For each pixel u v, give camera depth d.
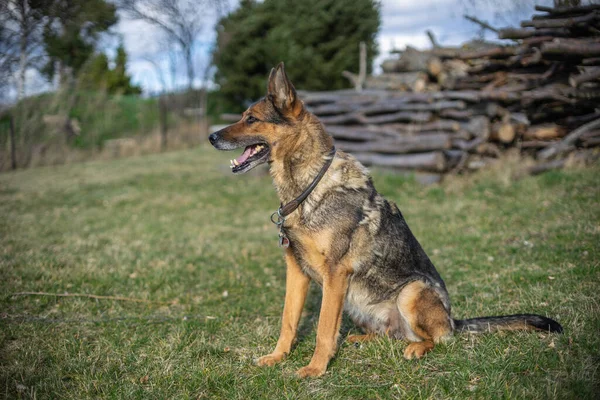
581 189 7.59
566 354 3.14
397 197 9.15
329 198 3.42
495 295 4.54
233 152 19.03
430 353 3.39
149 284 5.39
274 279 5.70
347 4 27.56
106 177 13.76
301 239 3.42
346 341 3.81
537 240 5.86
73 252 6.54
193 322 4.33
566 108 9.91
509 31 9.05
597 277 4.47
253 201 10.34
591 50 8.12
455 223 7.19
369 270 3.51
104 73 27.61
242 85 29.64
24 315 4.41
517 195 8.04
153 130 23.50
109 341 3.91
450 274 5.29
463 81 10.60
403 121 11.01
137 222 8.69
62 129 18.33
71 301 4.84
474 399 2.83
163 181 12.93
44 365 3.46
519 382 2.92
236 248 6.89
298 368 3.39
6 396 3.01
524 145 10.00
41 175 14.50
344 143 11.84
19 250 6.56
